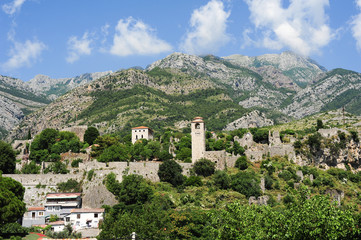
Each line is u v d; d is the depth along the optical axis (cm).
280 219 8125
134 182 15038
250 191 16125
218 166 18400
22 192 14188
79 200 15225
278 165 19150
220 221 9800
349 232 7381
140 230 10975
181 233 12075
